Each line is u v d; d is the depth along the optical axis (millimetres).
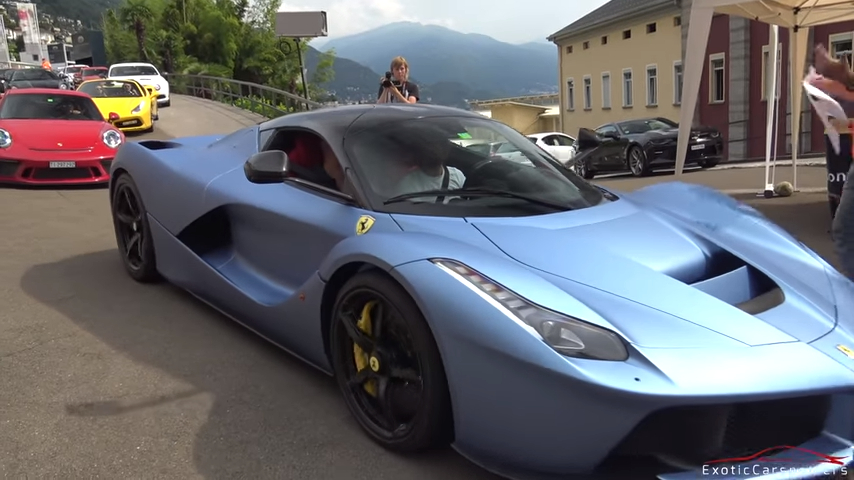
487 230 2629
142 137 14359
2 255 4934
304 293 2865
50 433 2607
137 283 4395
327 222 2963
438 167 3057
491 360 2096
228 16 48062
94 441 2562
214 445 2557
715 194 3439
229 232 3682
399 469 2410
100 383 3025
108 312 3881
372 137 3197
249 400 2902
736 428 2100
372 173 3006
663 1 28453
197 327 3689
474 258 2340
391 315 2447
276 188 3373
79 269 4668
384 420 2557
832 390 2041
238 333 3623
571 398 1983
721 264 2676
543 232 2646
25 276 4477
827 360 2109
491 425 2143
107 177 8078
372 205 2871
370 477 2363
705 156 15703
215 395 2943
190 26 46406
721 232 2971
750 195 8789
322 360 2881
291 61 50375
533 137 22062
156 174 4074
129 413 2775
